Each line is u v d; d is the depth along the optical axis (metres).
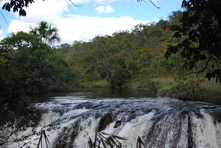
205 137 8.99
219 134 8.86
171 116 9.84
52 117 12.53
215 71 3.84
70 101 16.69
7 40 17.33
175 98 17.42
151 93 24.61
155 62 30.41
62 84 23.08
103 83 42.69
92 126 10.70
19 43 17.61
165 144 9.24
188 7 3.73
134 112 11.17
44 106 13.69
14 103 3.45
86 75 47.31
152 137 9.52
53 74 18.95
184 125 9.39
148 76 29.47
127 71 41.56
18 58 12.38
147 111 11.41
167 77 25.30
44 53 16.06
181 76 19.11
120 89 34.56
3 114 3.78
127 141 9.52
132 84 38.53
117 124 10.53
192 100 15.57
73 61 57.00
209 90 15.09
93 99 18.62
